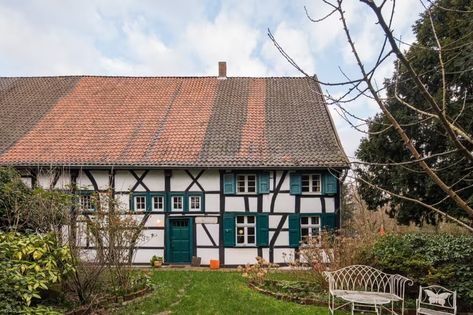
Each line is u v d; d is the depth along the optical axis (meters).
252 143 17.02
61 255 7.23
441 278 8.62
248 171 16.28
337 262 10.05
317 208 15.95
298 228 15.94
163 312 8.59
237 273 13.98
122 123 18.58
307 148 16.55
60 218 8.39
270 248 15.98
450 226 15.97
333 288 8.77
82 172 16.44
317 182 16.19
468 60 5.01
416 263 8.94
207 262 16.12
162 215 16.36
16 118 18.98
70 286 8.63
